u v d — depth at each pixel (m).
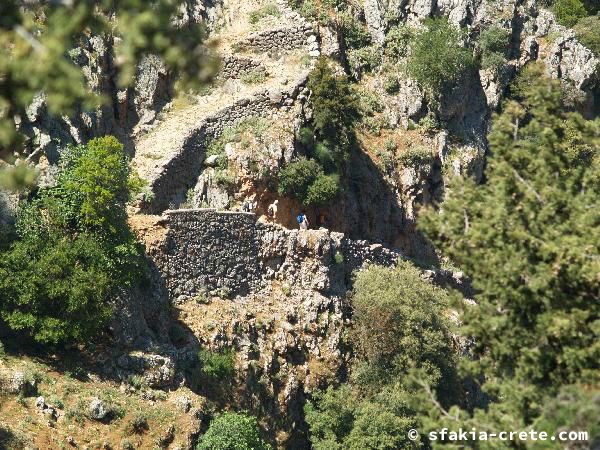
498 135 72.06
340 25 176.12
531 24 196.25
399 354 136.25
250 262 137.50
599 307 66.38
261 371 129.50
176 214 130.38
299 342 135.25
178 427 110.88
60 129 128.75
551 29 199.38
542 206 68.50
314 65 160.50
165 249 127.88
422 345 136.62
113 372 113.12
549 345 66.75
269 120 152.50
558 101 73.00
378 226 161.50
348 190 157.50
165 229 129.00
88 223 117.88
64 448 100.69
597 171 71.81
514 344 67.69
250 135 148.88
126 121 148.75
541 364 66.44
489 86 184.12
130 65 54.12
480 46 186.00
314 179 149.00
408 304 138.12
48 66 51.44
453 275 161.88
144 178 136.75
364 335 137.50
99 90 143.75
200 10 169.25
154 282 125.06
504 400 68.88
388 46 180.38
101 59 145.88
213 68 55.38
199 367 122.75
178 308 127.75
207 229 133.12
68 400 106.38
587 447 62.06
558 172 71.50
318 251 140.50
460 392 139.25
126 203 131.88
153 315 123.06
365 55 177.75
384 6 184.12
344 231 155.12
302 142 152.50
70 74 51.81
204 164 146.25
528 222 68.56
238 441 111.50
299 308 137.88
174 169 141.25
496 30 185.38
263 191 145.88
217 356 124.69
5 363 106.38
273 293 138.25
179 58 54.06
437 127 175.00
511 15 191.62
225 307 131.88
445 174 172.62
